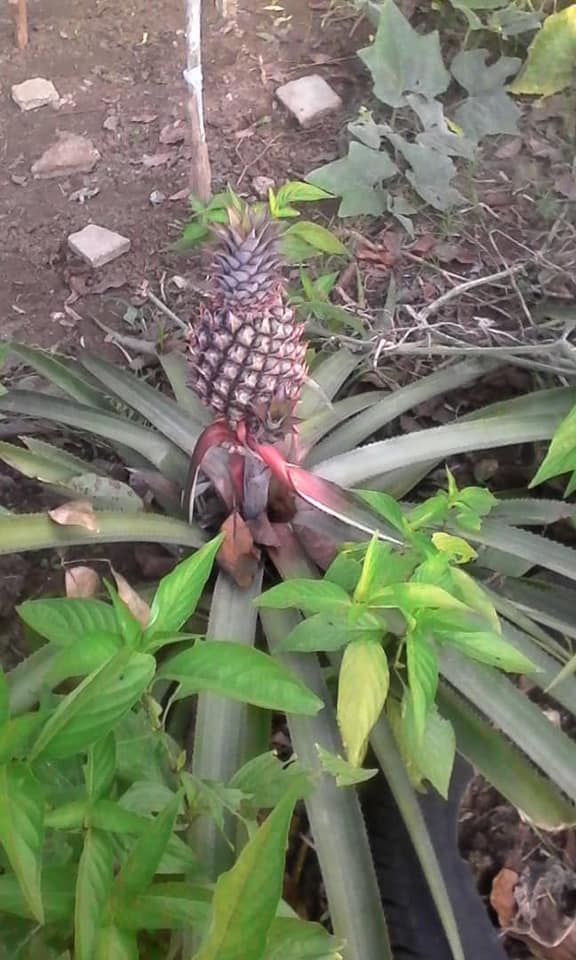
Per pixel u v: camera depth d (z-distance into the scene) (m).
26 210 1.04
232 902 0.27
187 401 0.77
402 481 0.72
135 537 0.62
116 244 0.98
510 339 0.85
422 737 0.44
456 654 0.54
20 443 0.85
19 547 0.57
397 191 1.01
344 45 1.16
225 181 1.03
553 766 0.51
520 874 0.60
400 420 0.85
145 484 0.75
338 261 0.95
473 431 0.68
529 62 1.04
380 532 0.62
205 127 1.08
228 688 0.37
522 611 0.61
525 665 0.46
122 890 0.33
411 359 0.86
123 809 0.35
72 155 1.07
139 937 0.42
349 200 0.97
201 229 0.88
